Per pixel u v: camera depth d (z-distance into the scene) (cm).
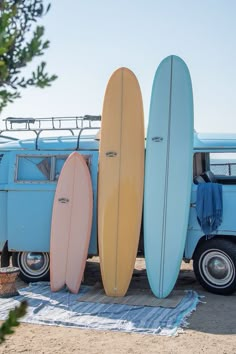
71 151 695
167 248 634
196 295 626
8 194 700
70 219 666
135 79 685
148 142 665
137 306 575
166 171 651
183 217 634
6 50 152
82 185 670
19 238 693
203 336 472
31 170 701
